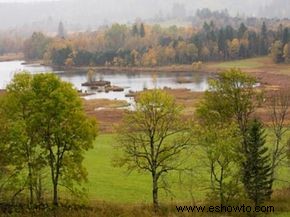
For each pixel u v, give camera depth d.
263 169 44.97
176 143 46.09
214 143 42.56
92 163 66.19
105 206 44.75
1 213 40.94
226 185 42.81
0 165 42.12
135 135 45.19
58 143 42.72
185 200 49.91
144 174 60.94
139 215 41.78
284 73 195.62
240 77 49.12
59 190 51.25
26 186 43.94
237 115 49.06
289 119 91.88
